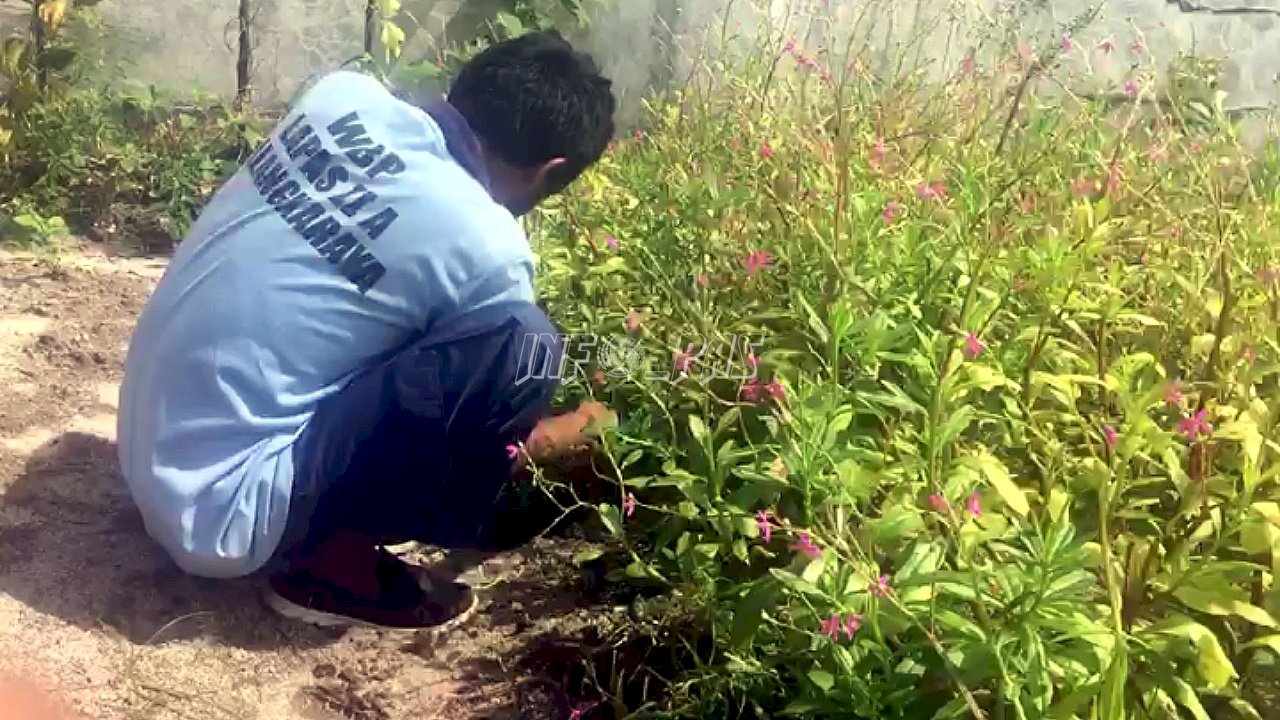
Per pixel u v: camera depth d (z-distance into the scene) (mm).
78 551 2508
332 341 2205
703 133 3490
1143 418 1866
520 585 2605
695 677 2100
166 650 2262
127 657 2225
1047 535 1631
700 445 2102
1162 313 2436
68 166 4926
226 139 5395
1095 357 2318
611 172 3682
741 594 2006
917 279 2406
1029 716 1565
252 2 6031
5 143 4793
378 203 2195
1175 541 1755
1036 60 3412
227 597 2426
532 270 2338
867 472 1949
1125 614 1712
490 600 2555
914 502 1896
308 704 2199
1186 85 4023
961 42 4816
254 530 2229
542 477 2264
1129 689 1633
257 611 2410
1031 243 2699
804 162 2867
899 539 1795
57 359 3477
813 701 1771
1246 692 1772
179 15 6016
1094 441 2125
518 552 2727
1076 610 1617
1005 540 1849
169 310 2252
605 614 2475
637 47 5652
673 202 2848
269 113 6078
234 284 2199
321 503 2305
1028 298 2406
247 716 2135
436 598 2453
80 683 2125
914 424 2145
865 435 2127
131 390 2299
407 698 2227
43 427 3051
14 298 3965
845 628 1640
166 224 4797
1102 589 1817
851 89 3600
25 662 2146
